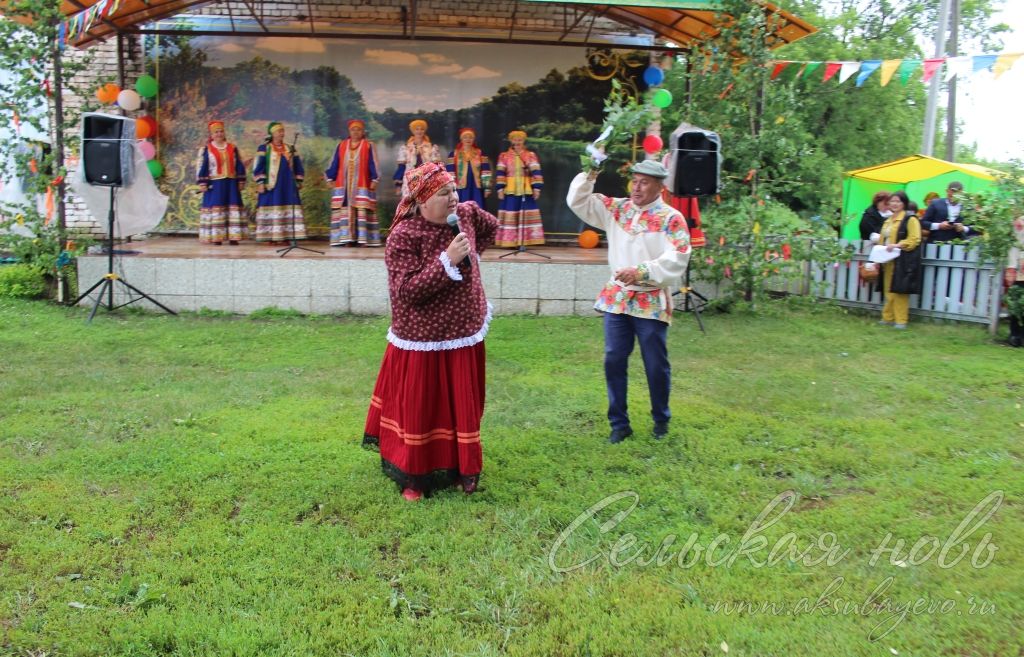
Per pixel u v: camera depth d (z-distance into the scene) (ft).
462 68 39.11
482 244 14.62
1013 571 11.74
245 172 37.45
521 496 14.14
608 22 39.22
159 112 38.73
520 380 21.95
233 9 38.27
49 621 10.17
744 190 32.01
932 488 14.80
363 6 38.58
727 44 31.17
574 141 39.83
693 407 19.57
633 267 16.06
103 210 30.09
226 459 15.46
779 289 35.45
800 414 19.22
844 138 64.59
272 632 10.02
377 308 30.73
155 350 24.41
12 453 15.60
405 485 13.93
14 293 30.73
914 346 27.17
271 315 30.09
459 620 10.52
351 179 36.47
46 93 30.53
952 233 32.83
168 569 11.44
